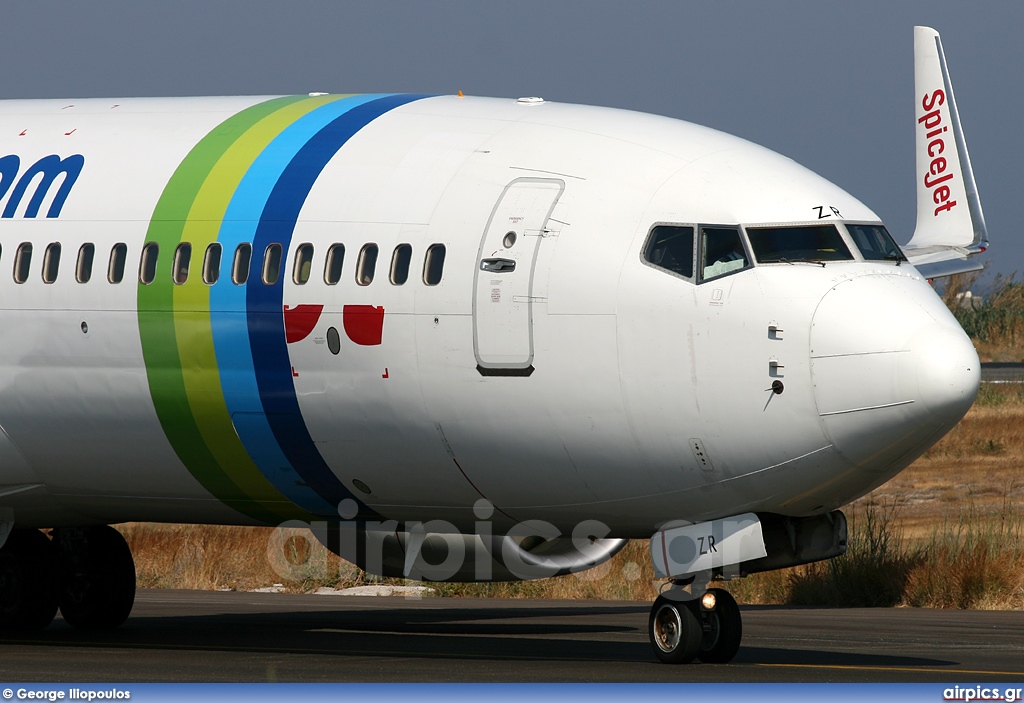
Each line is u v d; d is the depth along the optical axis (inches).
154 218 2034.9
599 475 1815.9
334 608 2925.7
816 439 1701.5
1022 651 2011.6
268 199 1978.3
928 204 5300.2
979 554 2925.7
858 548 3107.8
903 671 1742.1
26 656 1999.3
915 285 1771.7
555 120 1973.4
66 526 2359.7
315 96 2167.8
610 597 3206.2
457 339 1823.3
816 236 1786.4
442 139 1968.5
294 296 1909.4
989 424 5418.3
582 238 1804.9
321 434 1924.2
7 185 2166.6
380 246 1884.8
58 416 2078.0
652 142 1904.5
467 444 1850.4
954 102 5226.4
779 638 2198.6
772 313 1712.6
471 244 1841.8
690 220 1790.1
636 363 1753.2
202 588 3548.2
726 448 1734.7
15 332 2082.9
